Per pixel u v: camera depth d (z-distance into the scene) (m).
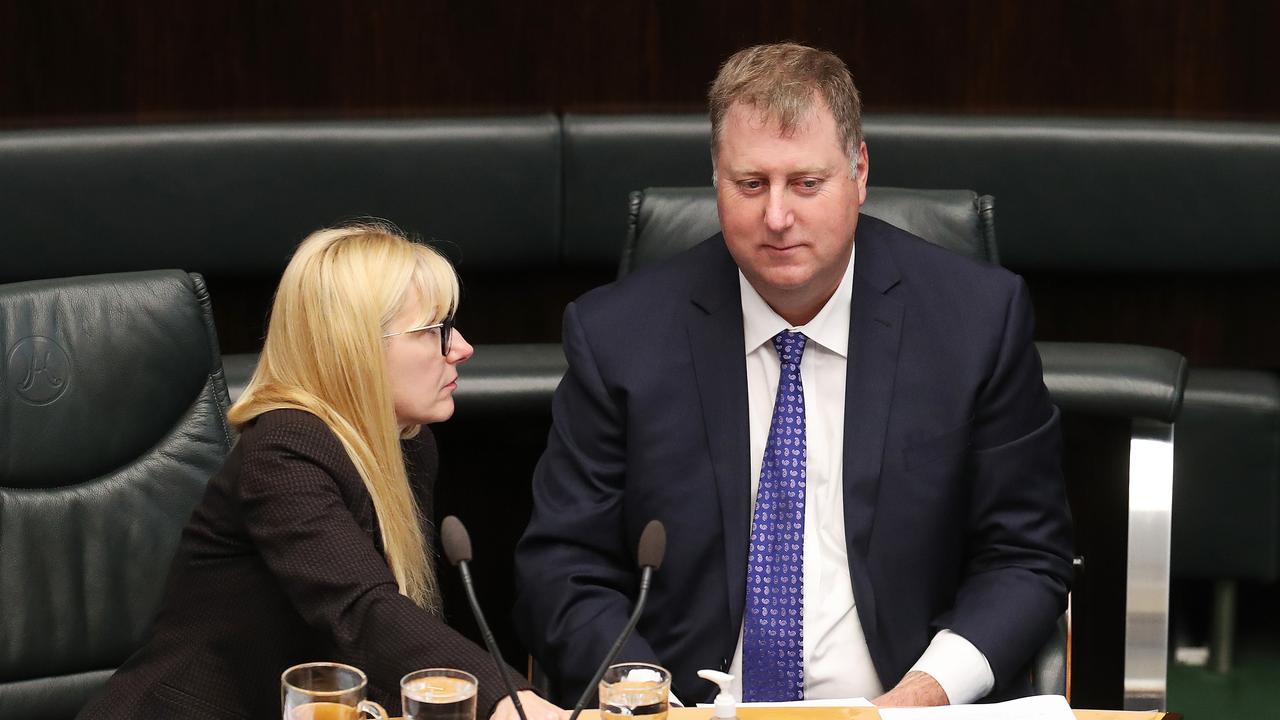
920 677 5.55
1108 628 6.95
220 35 9.23
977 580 5.93
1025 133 8.77
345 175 8.74
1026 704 4.66
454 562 4.41
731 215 5.67
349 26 9.30
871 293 5.95
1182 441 8.77
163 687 5.23
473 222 8.88
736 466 5.84
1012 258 9.00
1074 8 9.32
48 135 8.50
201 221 8.70
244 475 5.17
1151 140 8.76
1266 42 9.28
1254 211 8.77
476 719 4.61
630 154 8.83
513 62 9.42
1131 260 8.95
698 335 5.97
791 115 5.50
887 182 8.85
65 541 5.95
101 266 8.70
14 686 5.91
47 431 5.93
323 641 5.30
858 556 5.75
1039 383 6.05
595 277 9.59
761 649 5.78
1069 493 6.98
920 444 5.80
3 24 9.09
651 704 4.28
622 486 6.05
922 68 9.43
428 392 5.47
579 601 5.86
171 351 6.15
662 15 9.39
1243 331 9.59
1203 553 8.84
